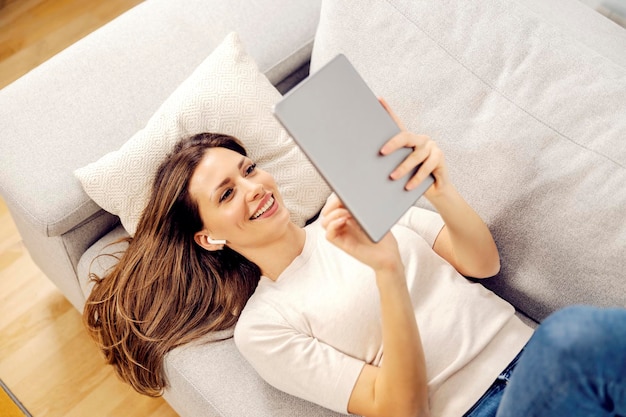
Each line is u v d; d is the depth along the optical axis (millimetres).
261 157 1333
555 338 686
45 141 1322
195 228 1186
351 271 1137
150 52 1431
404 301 959
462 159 1176
